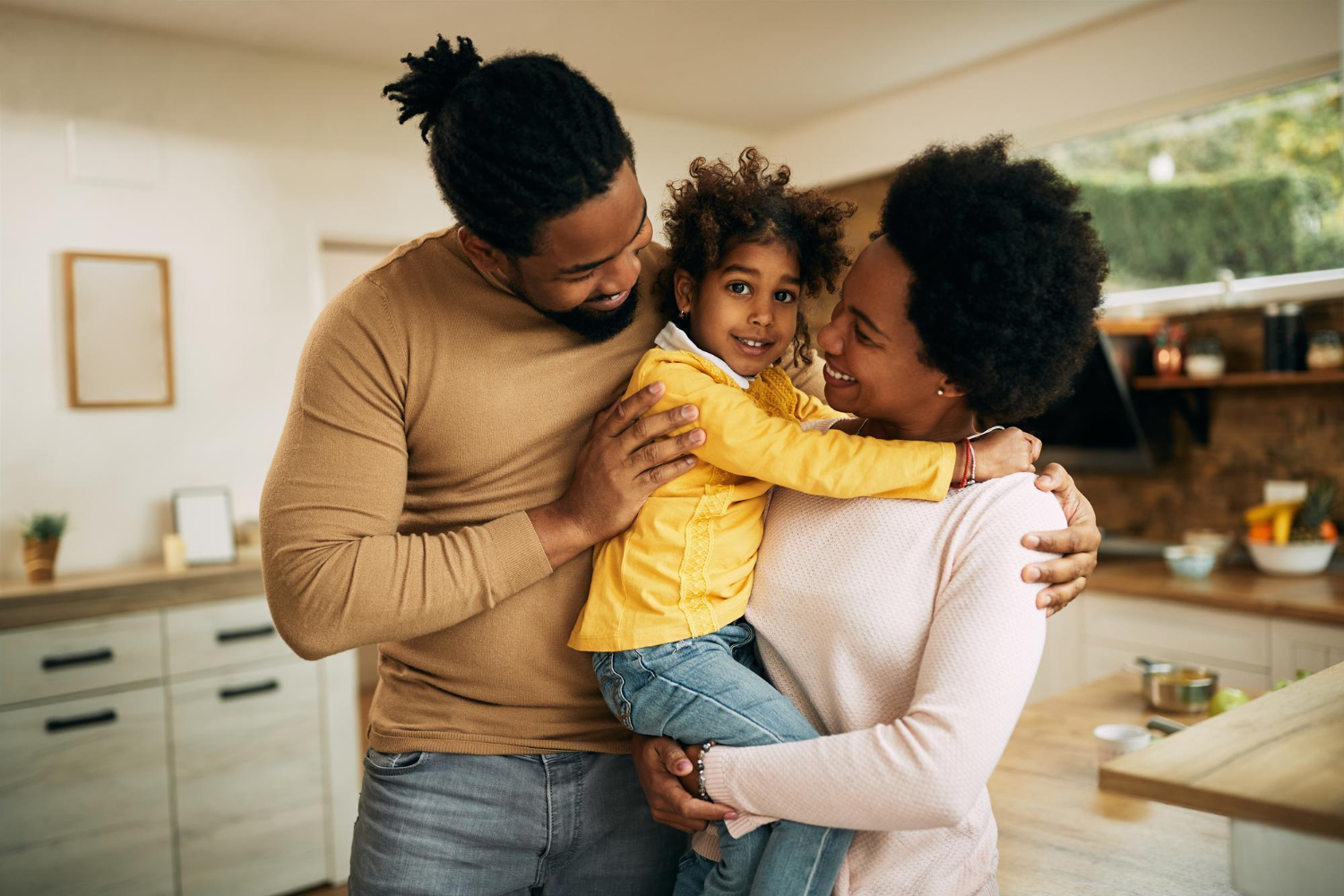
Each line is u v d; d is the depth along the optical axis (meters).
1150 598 3.13
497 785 1.23
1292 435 3.37
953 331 0.95
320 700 3.22
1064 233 0.96
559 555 1.15
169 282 3.51
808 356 1.39
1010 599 0.95
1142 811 1.60
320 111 3.81
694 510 1.13
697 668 1.08
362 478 1.12
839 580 1.05
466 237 1.10
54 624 2.81
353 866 1.28
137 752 2.92
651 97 4.35
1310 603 2.77
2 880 2.73
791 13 3.37
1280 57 3.18
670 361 1.17
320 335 1.15
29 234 3.27
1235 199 3.42
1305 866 0.96
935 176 0.97
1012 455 1.04
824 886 1.04
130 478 3.45
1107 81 3.62
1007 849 1.48
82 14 3.29
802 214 1.21
